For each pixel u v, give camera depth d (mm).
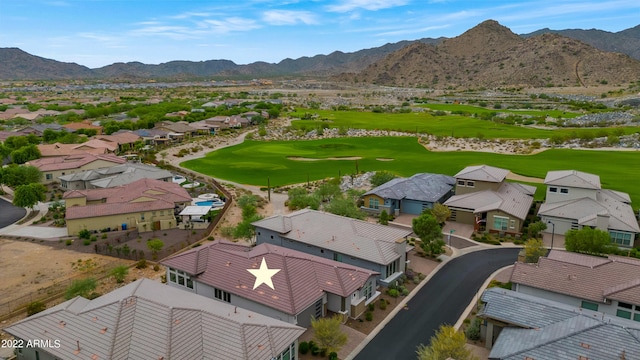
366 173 103188
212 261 44219
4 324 40875
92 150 123812
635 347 28547
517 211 65250
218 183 98812
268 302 37719
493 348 31703
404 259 49906
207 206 78000
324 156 129375
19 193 76062
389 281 46250
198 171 113188
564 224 63688
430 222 55281
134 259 56844
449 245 60500
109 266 54438
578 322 32062
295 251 48188
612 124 172375
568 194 67750
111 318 31578
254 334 30875
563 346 29578
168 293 36312
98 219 67812
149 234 67688
